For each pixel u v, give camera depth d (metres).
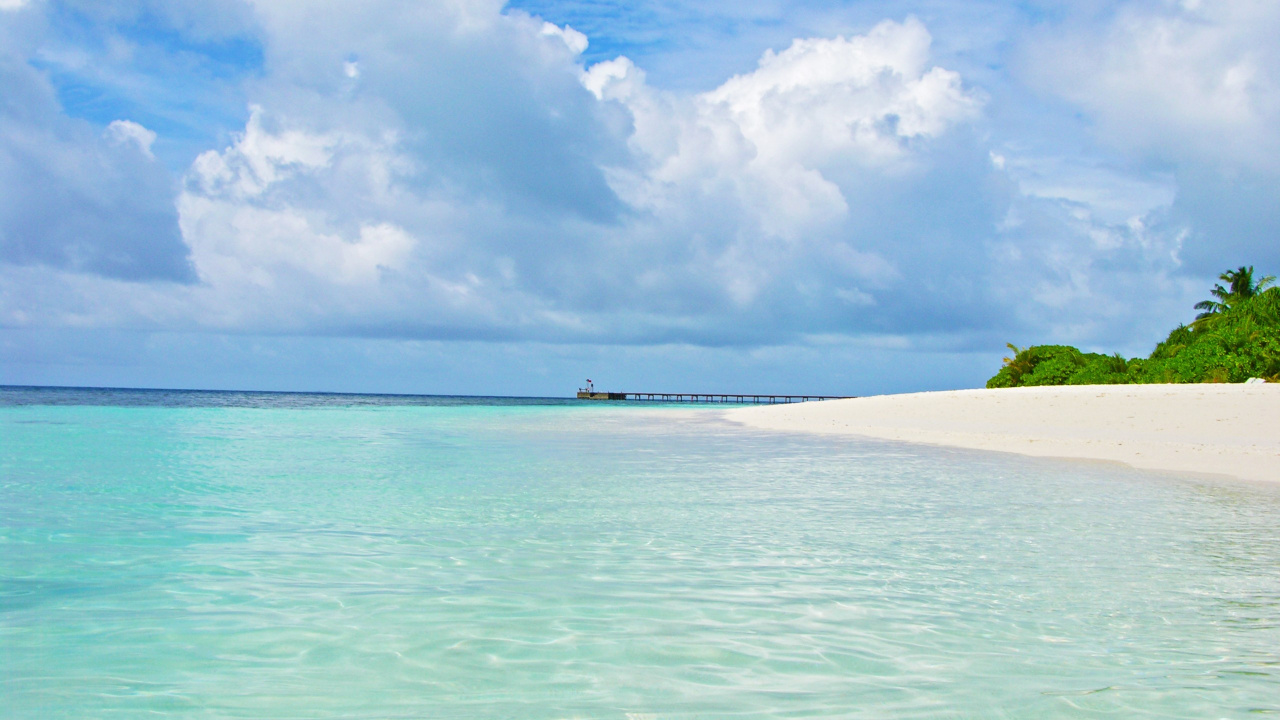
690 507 8.00
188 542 6.07
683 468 11.92
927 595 4.67
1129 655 3.64
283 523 6.93
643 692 3.15
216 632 3.87
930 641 3.83
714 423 27.31
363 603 4.42
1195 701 3.09
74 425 20.66
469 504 8.14
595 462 12.83
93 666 3.38
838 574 5.19
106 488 9.05
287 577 5.00
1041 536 6.54
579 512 7.65
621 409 47.62
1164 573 5.25
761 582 4.96
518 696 3.10
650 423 27.27
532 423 26.75
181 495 8.57
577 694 3.12
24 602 4.37
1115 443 16.34
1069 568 5.39
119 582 4.84
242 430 20.33
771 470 11.67
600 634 3.90
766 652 3.65
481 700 3.05
